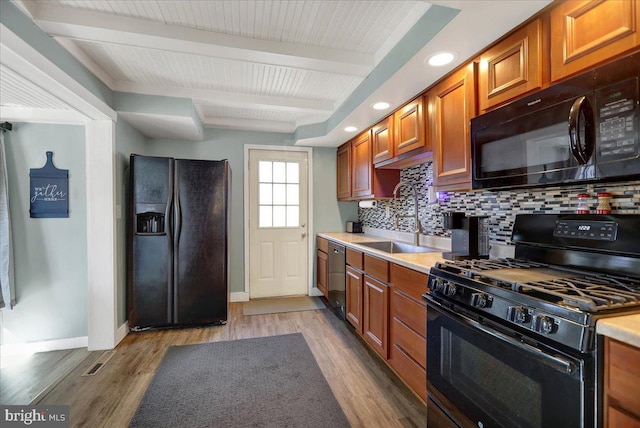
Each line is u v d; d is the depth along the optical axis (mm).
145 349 2576
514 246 1743
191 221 3010
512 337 1029
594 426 807
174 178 2971
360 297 2607
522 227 1605
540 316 935
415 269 1756
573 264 1331
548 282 1088
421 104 2221
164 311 2947
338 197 4227
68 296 2656
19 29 1561
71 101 2182
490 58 1582
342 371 2207
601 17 1074
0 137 2500
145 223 2971
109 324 2596
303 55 2088
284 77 2645
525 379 991
